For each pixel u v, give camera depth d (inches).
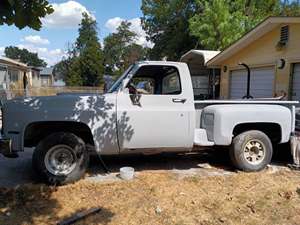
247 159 241.3
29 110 205.2
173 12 1197.7
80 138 215.3
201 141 233.1
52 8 155.6
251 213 170.7
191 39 1134.4
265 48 469.7
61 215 164.4
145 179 217.2
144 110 215.3
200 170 244.7
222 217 164.9
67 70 2448.3
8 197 185.0
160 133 219.0
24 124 204.7
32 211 168.6
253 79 509.0
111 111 211.0
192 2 1152.2
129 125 213.2
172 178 221.6
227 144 233.5
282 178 224.8
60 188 200.4
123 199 183.9
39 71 2246.6
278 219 164.9
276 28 440.8
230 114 231.8
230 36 776.3
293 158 250.5
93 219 160.7
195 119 227.6
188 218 163.2
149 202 180.2
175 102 221.5
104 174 231.1
